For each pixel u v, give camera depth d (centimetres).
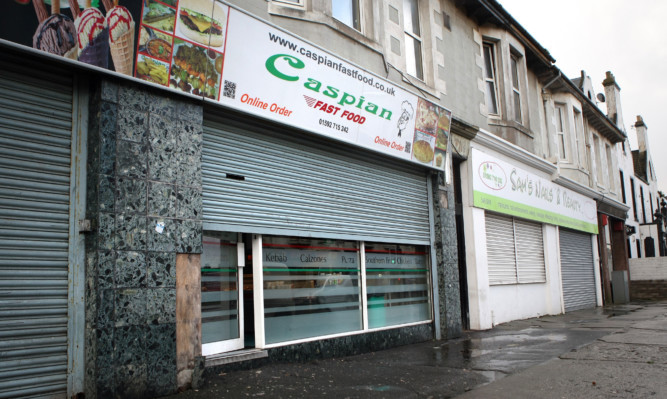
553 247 1512
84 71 468
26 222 433
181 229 516
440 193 972
